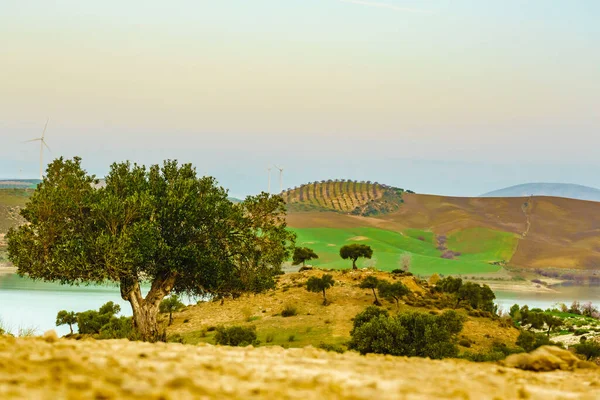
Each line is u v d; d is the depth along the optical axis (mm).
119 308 120375
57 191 46906
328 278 122688
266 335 94062
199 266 48188
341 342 85562
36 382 7668
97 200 47844
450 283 142000
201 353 13727
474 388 10031
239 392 8039
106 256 44750
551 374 13797
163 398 6809
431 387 9805
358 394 8125
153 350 13477
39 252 46906
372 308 89062
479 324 111062
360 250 159625
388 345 64062
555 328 158125
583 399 9641
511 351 84750
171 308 116000
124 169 50844
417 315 67688
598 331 149375
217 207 50438
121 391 7039
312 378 9820
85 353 11883
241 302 123875
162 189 50344
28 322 129500
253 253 51656
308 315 111688
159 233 47062
